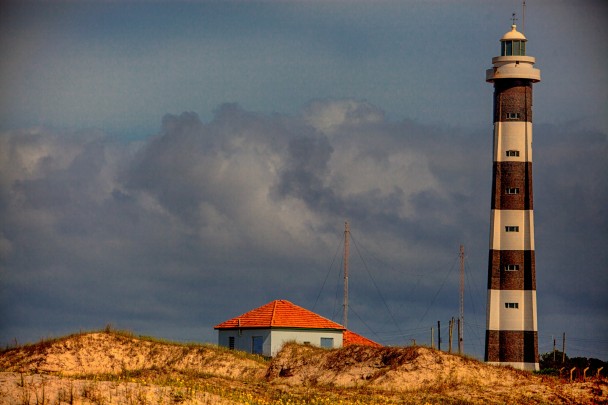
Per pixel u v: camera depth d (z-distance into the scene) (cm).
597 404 15062
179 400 11581
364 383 17100
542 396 15512
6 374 11794
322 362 18488
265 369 19562
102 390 11344
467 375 16850
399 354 17675
